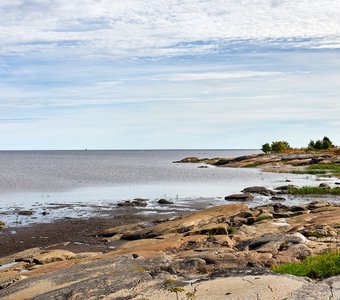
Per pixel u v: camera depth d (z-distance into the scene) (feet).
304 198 157.17
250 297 33.91
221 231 80.64
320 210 104.32
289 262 50.62
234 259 52.47
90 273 46.42
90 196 179.73
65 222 114.93
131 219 118.42
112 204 152.66
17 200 166.50
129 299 35.88
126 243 78.18
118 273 44.14
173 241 69.36
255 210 109.09
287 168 317.22
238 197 159.22
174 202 155.12
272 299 33.27
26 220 118.73
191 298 34.65
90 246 85.15
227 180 247.09
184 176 286.25
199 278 42.09
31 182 249.75
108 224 110.93
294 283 36.99
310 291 34.71
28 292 42.50
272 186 203.92
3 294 43.24
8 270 62.80
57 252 70.69
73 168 415.23
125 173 328.90
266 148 447.01
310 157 355.36
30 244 89.56
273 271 42.98
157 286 38.91
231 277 40.06
